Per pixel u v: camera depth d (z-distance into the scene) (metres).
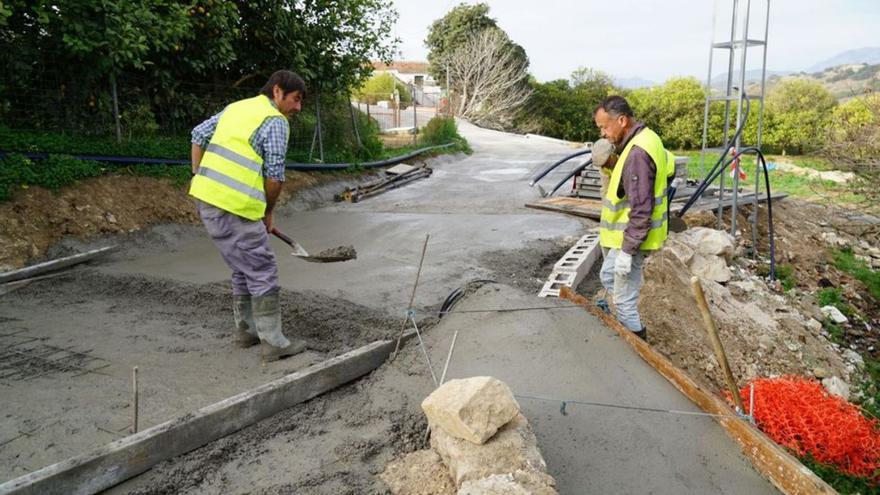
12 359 3.89
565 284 5.49
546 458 2.98
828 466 3.90
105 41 7.30
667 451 3.09
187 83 9.60
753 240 9.39
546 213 8.95
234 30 9.31
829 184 14.17
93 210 6.83
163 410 3.22
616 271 4.04
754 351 6.20
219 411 2.97
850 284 9.20
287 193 9.59
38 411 3.20
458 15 36.25
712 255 7.95
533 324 4.18
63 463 2.47
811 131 21.86
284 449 2.96
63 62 7.73
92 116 8.27
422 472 2.75
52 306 4.96
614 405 3.39
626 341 4.06
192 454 2.86
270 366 3.78
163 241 7.15
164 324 4.52
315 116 12.12
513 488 2.28
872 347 7.55
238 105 3.62
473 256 6.53
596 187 9.92
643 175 3.82
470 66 32.88
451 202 10.18
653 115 30.02
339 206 10.02
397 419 3.22
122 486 2.62
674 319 5.88
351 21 11.66
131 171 7.75
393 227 8.09
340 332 4.31
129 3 7.43
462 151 18.11
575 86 36.62
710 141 28.70
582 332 4.13
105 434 2.98
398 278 5.66
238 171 3.48
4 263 5.78
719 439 3.20
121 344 4.12
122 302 5.06
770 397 4.27
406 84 36.12
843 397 5.86
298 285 5.32
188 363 3.81
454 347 3.98
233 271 3.90
